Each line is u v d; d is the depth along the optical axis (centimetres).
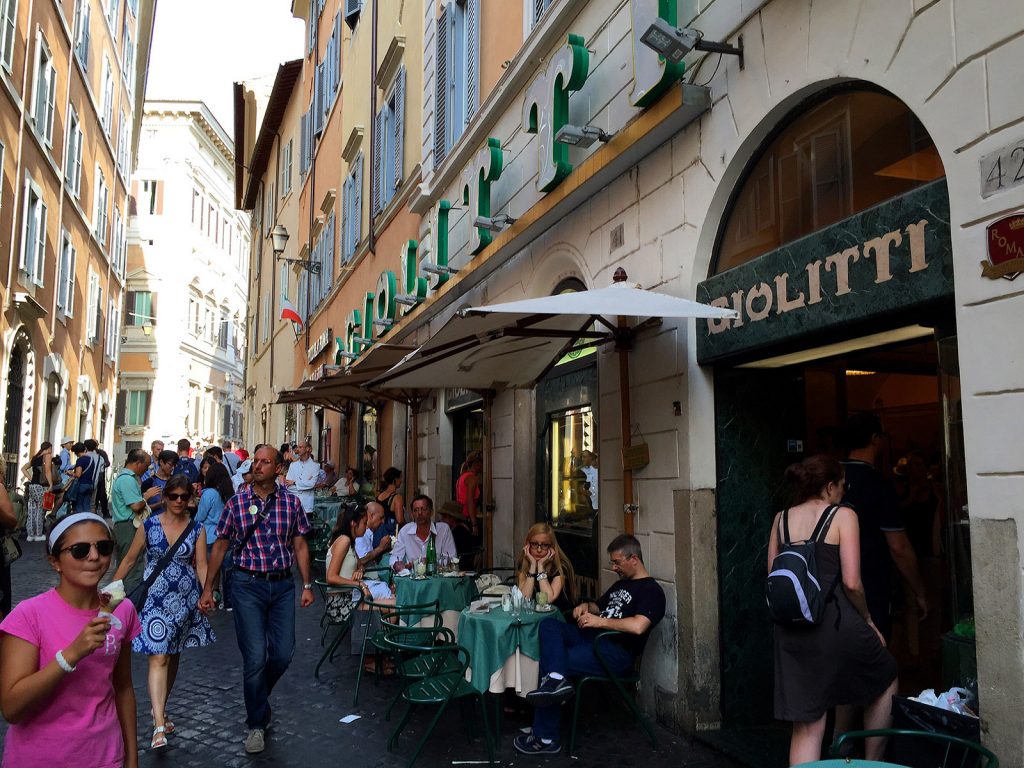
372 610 674
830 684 351
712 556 525
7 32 1526
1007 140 327
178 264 4091
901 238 374
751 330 479
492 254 916
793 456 546
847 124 441
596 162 655
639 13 584
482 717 508
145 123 4088
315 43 2448
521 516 909
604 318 637
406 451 1423
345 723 559
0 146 1509
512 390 938
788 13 464
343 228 1978
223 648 785
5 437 1669
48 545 281
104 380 2862
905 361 592
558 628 525
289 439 2686
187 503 537
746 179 521
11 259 1599
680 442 542
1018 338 319
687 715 518
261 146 3309
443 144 1166
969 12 348
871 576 421
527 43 831
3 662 265
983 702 325
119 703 294
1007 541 320
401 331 1341
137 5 3173
